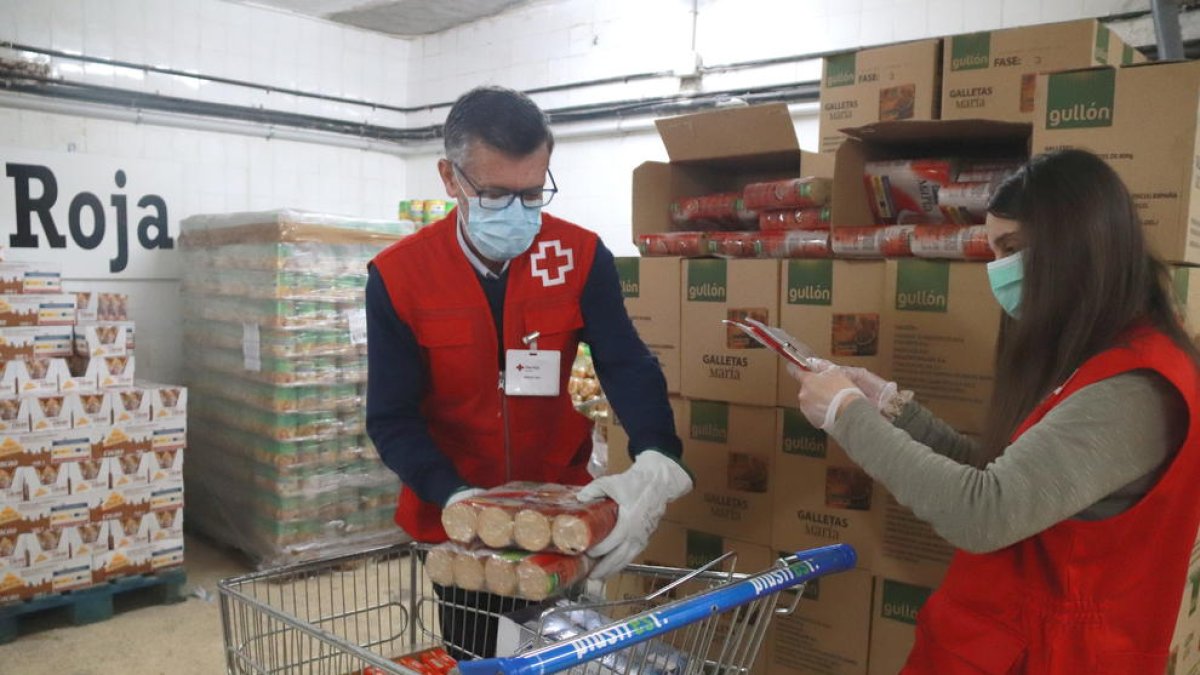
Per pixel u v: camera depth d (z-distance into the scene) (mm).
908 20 3977
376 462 4152
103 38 4582
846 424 1201
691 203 2213
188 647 3242
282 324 3814
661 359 2010
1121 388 1009
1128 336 1048
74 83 4453
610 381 1587
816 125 4344
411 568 1516
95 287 4613
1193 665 1875
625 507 1235
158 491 3572
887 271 1700
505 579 1160
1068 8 3535
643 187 2211
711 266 1919
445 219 1597
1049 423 1030
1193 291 1497
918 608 1685
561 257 1586
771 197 1982
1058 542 1071
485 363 1568
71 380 3326
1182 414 1015
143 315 4801
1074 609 1078
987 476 1049
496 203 1408
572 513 1155
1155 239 1487
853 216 1874
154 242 4824
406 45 6008
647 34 4871
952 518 1063
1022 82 1906
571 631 1260
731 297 1893
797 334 1812
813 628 1812
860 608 1750
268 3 5203
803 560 1220
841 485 1753
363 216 5871
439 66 5863
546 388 1584
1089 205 1059
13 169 4285
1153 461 1011
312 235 3871
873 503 1717
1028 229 1105
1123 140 1506
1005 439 1166
